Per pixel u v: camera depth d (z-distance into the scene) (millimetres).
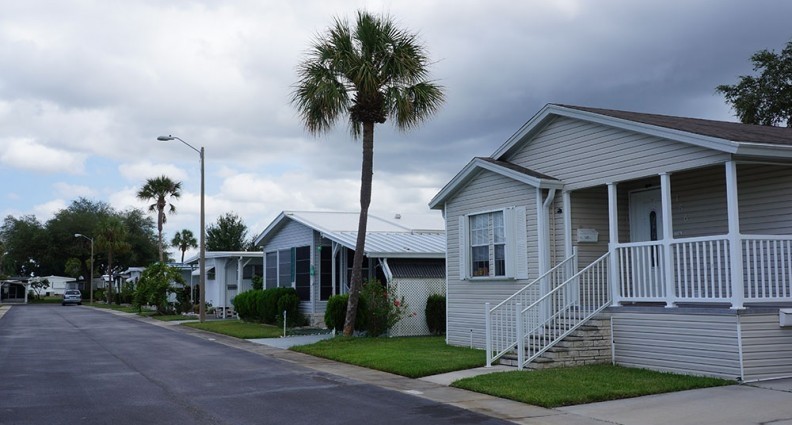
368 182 20094
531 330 14945
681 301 13219
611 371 13203
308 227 27297
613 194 14938
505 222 17047
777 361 12227
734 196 12359
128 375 14195
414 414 9992
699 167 13141
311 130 19516
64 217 88250
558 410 10188
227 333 24625
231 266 38781
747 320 12070
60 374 14383
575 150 15969
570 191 16156
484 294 17797
